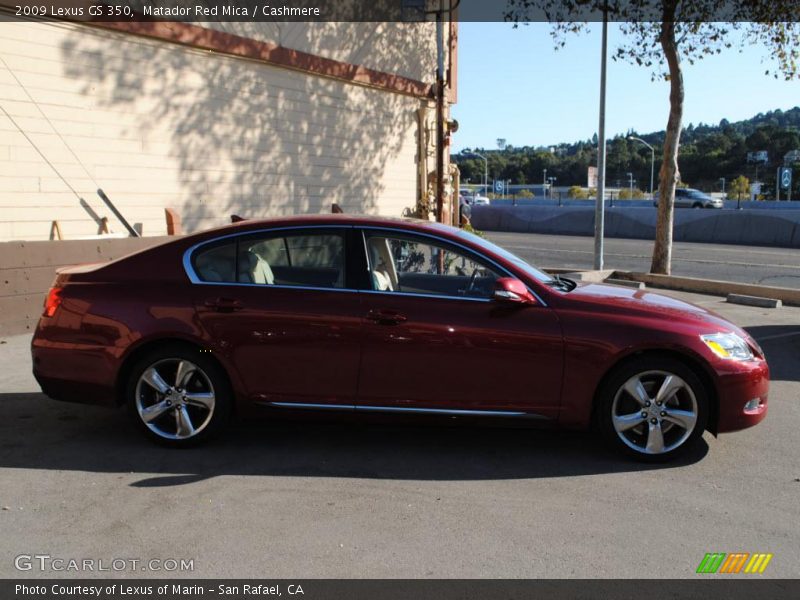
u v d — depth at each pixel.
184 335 4.76
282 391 4.80
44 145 8.70
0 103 8.21
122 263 5.00
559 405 4.67
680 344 4.56
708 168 101.69
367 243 4.89
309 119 12.65
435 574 3.34
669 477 4.52
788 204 40.03
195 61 10.51
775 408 6.02
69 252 8.62
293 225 4.95
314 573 3.34
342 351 4.71
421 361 4.67
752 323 9.93
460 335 4.63
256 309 4.75
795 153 69.62
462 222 17.39
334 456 4.85
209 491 4.24
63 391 4.95
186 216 10.62
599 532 3.77
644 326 4.60
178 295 4.82
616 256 19.64
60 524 3.80
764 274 15.83
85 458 4.74
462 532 3.76
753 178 97.38
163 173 10.21
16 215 8.46
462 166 124.50
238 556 3.49
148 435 4.91
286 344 4.74
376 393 4.74
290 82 12.17
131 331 4.79
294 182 12.47
